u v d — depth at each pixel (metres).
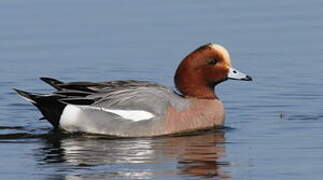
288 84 19.61
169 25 23.25
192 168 13.67
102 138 15.77
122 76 20.38
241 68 20.78
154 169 13.62
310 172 13.44
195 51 16.52
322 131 16.11
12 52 21.86
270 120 17.08
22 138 15.77
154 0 25.28
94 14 24.00
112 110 15.95
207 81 16.44
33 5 24.67
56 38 22.55
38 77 20.30
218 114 16.36
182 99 16.25
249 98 18.77
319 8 24.58
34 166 13.85
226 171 13.52
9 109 18.05
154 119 15.86
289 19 23.73
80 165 13.89
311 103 18.31
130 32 22.88
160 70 20.67
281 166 13.79
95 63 21.17
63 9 24.38
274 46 22.02
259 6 24.78
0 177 13.27
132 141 15.49
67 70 20.73
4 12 24.11
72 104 16.02
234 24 23.34
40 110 16.23
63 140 15.62
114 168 13.70
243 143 15.29
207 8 24.58
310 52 21.59
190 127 16.11
